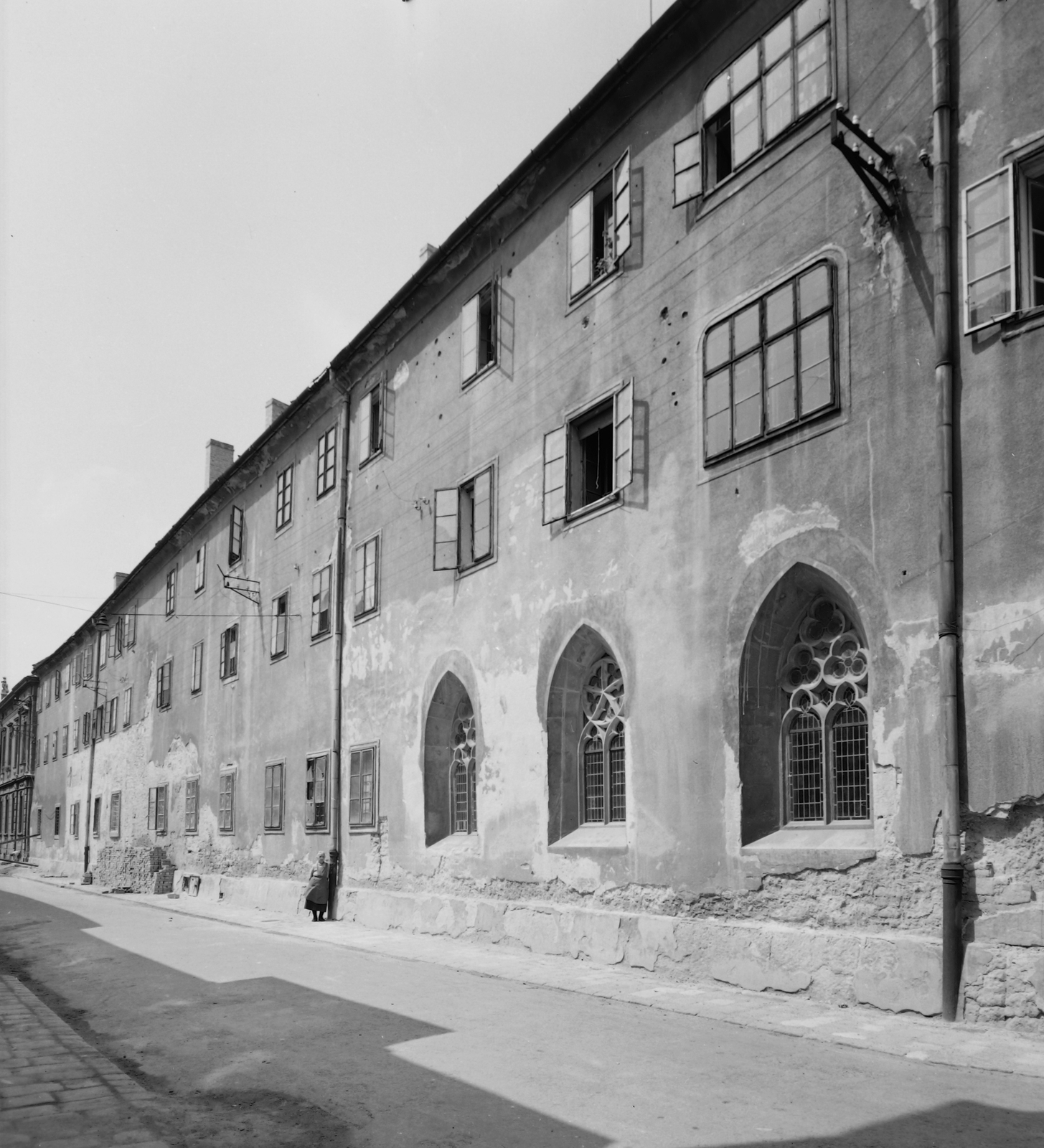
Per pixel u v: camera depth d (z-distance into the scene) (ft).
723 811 38.60
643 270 46.75
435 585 62.28
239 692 96.07
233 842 93.04
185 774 109.81
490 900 52.54
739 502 39.60
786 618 38.32
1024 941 28.17
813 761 37.11
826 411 36.01
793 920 35.27
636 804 43.11
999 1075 23.93
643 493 44.93
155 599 130.72
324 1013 33.01
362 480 74.84
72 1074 25.09
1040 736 28.30
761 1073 24.39
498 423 57.36
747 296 40.37
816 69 38.42
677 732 41.24
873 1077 23.93
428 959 46.73
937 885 30.63
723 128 44.32
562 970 42.04
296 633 83.76
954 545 31.17
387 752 66.33
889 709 32.76
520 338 56.08
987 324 30.81
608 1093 22.81
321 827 74.74
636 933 41.68
